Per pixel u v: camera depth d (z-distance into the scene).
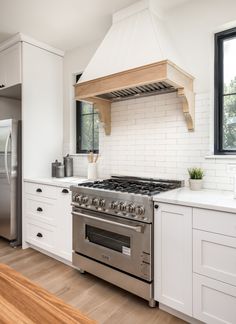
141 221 1.82
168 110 2.38
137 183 2.41
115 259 2.00
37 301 0.62
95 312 1.77
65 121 3.41
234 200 1.62
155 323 1.66
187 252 1.61
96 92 2.21
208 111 2.16
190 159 2.26
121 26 2.34
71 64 3.31
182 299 1.65
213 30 2.15
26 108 2.98
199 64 2.21
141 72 1.92
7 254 2.79
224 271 1.47
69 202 2.41
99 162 2.93
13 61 3.02
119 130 2.75
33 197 2.83
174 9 2.34
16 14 2.48
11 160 2.97
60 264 2.54
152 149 2.50
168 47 2.08
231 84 2.19
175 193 1.91
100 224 2.09
